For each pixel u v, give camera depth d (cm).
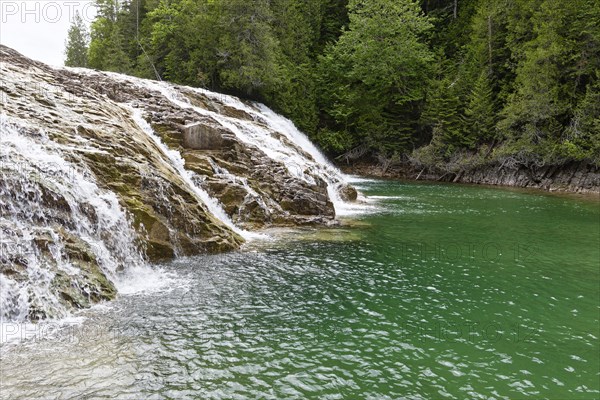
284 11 6000
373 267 1530
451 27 6475
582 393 787
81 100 2039
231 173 2292
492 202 3331
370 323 1064
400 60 5553
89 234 1312
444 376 833
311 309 1135
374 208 2906
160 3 5719
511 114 4441
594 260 1694
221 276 1369
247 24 5044
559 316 1149
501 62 5316
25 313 973
